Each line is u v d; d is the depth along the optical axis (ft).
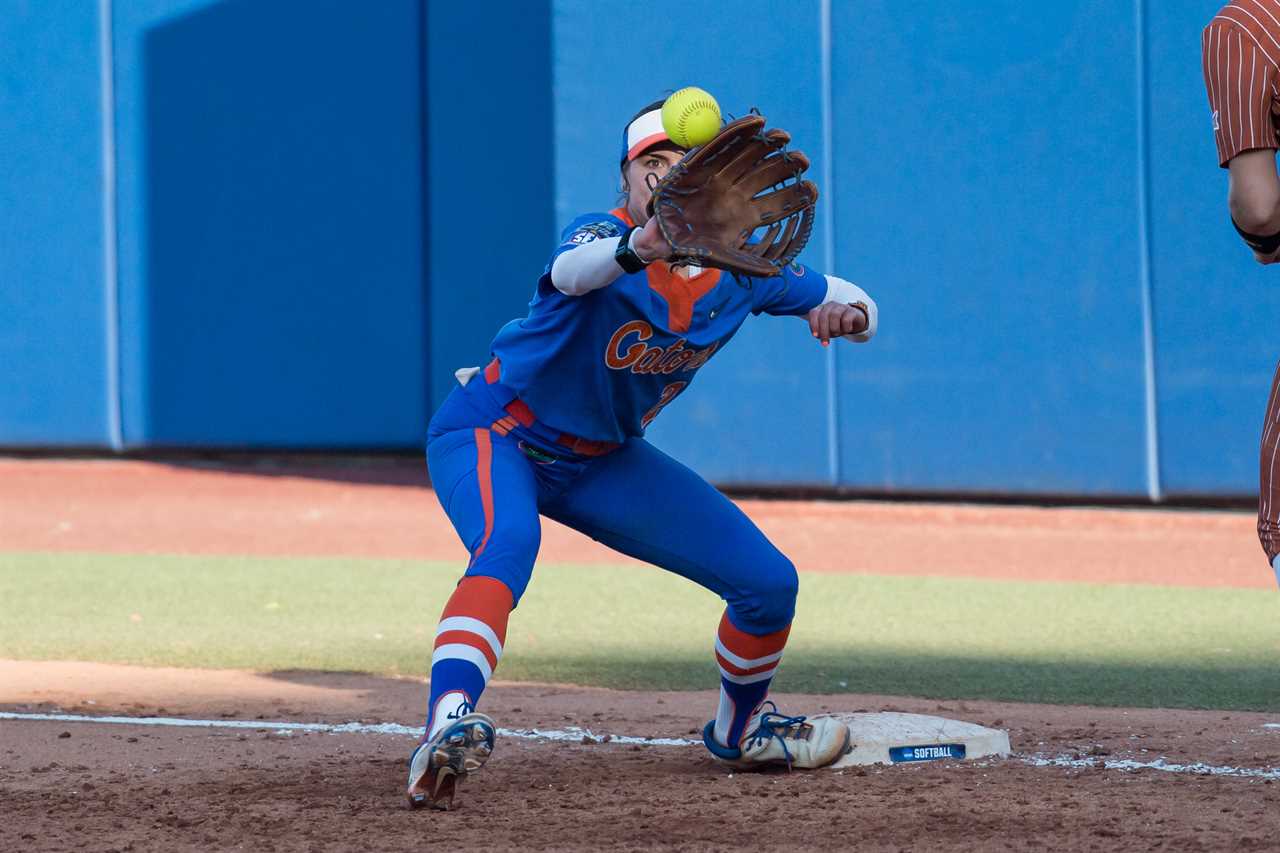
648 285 40.40
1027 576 106.93
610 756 50.31
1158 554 116.57
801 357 144.77
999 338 139.13
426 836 38.50
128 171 175.83
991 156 138.10
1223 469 133.49
